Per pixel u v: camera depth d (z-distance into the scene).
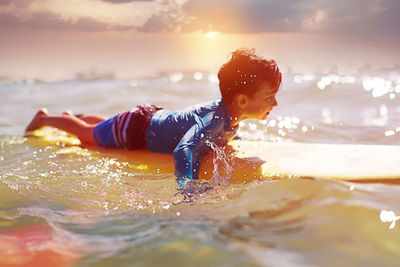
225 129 1.93
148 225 1.24
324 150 1.88
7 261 1.05
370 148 1.85
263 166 1.72
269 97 1.91
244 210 1.24
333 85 3.88
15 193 1.56
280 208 1.21
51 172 1.85
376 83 3.83
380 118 2.84
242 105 1.90
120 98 3.83
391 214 1.12
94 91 4.17
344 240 0.99
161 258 1.00
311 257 0.93
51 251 1.10
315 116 2.97
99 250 1.09
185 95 3.83
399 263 0.90
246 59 1.89
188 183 1.61
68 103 3.74
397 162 1.63
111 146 2.25
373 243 0.98
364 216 1.11
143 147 2.19
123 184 1.68
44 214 1.38
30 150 2.25
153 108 2.25
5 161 2.04
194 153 1.80
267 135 2.57
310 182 1.40
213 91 3.93
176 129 2.01
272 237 1.04
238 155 1.89
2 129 2.87
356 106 3.19
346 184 1.39
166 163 1.94
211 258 0.97
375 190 1.33
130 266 0.98
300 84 3.97
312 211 1.16
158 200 1.49
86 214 1.39
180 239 1.09
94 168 1.91
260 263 0.92
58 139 2.50
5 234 1.21
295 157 1.81
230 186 1.55
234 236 1.07
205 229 1.15
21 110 3.51
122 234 1.19
